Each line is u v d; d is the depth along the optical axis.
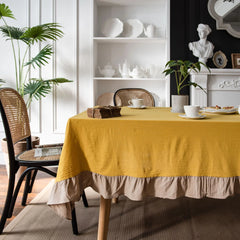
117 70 3.61
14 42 3.40
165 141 1.36
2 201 2.14
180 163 1.36
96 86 3.59
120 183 1.40
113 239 1.58
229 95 3.29
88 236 1.62
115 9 3.56
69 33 3.38
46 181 2.66
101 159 1.40
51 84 3.42
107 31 3.44
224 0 3.36
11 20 3.39
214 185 1.35
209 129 1.34
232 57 3.34
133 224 1.77
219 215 1.89
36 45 3.39
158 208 2.02
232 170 1.34
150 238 1.59
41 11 3.38
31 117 3.47
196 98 3.28
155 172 1.37
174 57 3.47
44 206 2.04
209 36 3.41
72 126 1.40
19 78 3.25
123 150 1.39
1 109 1.63
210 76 3.29
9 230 1.69
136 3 3.47
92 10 3.31
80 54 3.39
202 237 1.60
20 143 2.59
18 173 2.58
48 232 1.67
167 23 3.31
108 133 1.39
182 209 2.00
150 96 2.76
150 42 3.50
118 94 2.75
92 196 2.27
